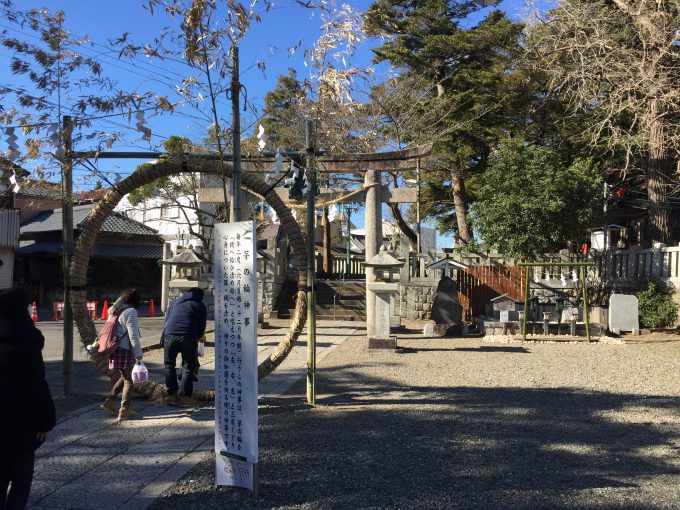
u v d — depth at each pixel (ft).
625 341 42.93
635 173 73.46
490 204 57.26
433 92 78.38
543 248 56.24
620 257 54.65
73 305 23.48
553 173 55.67
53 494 13.69
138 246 105.09
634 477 14.97
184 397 22.33
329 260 99.40
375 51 73.51
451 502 13.21
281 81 62.08
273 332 50.88
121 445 17.61
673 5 44.60
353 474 15.05
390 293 38.04
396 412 21.79
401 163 39.34
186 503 13.19
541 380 28.25
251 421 13.53
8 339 10.74
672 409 22.36
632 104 44.19
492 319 49.60
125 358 20.21
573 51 49.78
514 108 72.84
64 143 20.71
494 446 17.54
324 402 23.61
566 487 14.21
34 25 19.15
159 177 23.12
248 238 13.62
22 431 10.65
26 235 99.14
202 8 16.49
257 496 13.50
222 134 22.17
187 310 22.44
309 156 24.11
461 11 74.95
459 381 27.99
